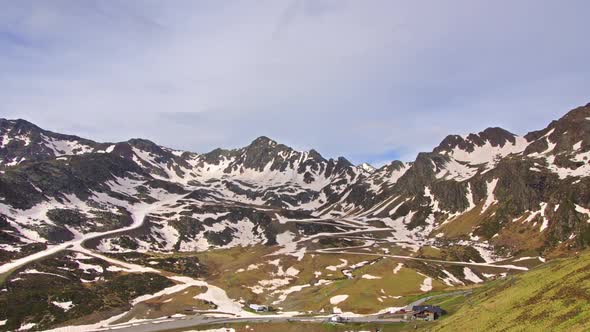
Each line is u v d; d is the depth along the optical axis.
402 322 125.56
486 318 81.19
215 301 175.75
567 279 75.69
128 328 142.62
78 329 142.00
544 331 60.06
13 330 138.50
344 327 128.88
